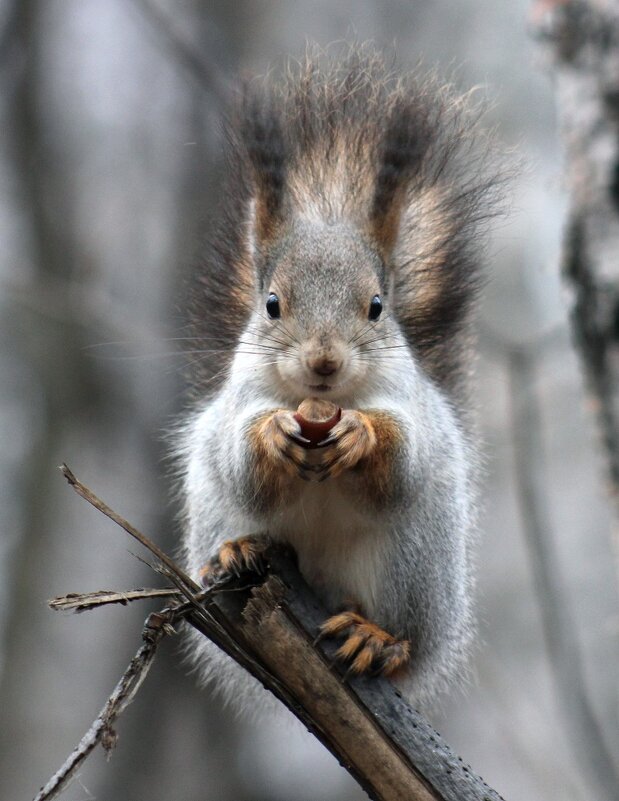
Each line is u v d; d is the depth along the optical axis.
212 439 8.91
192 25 17.66
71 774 6.07
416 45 21.25
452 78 10.90
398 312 9.24
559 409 19.75
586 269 9.22
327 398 8.28
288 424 7.83
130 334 18.66
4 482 20.83
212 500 8.89
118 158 21.47
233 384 8.58
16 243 21.25
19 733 18.58
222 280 9.23
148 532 18.55
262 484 8.09
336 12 21.16
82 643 19.48
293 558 8.27
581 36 9.49
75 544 19.73
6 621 19.61
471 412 10.01
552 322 18.19
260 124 8.82
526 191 17.61
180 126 20.59
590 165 9.28
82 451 19.84
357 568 8.70
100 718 6.27
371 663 7.12
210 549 8.91
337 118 9.09
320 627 7.48
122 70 21.91
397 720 6.74
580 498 19.89
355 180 9.06
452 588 9.03
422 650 8.86
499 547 19.45
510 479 19.06
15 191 21.41
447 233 9.30
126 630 19.03
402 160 8.80
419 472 8.39
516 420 14.53
